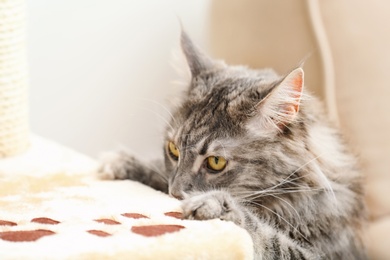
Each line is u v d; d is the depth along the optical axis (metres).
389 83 0.97
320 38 0.95
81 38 1.25
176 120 0.83
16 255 0.54
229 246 0.59
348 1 0.96
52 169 0.89
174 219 0.64
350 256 0.84
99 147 1.30
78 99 1.28
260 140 0.77
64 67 1.25
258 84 0.80
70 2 1.23
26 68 0.96
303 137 0.79
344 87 0.97
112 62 1.28
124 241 0.57
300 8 0.96
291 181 0.78
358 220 0.87
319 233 0.80
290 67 0.97
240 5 0.98
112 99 1.29
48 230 0.61
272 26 0.97
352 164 0.86
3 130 0.94
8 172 0.87
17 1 0.91
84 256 0.55
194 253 0.58
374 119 0.97
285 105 0.77
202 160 0.78
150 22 1.28
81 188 0.79
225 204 0.68
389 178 0.98
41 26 1.22
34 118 1.25
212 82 0.85
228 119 0.78
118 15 1.26
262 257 0.70
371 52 0.97
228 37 1.00
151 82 1.30
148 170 0.87
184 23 1.30
